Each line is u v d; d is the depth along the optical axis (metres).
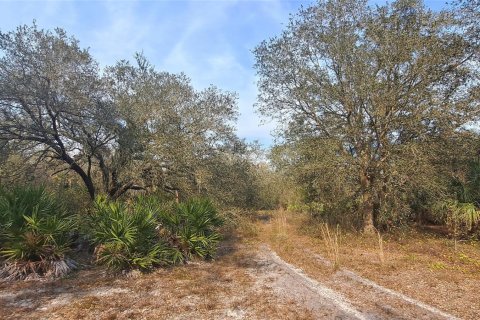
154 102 10.56
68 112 9.27
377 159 9.86
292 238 10.54
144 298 5.08
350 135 9.68
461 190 9.93
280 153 11.12
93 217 7.28
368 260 7.57
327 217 11.91
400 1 9.37
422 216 12.82
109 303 4.83
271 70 11.43
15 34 8.80
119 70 11.37
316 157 9.80
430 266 6.98
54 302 4.85
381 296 5.22
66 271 6.14
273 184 16.41
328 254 8.05
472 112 9.03
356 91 9.16
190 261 7.38
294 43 10.96
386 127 9.32
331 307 4.75
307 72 10.09
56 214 6.86
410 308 4.71
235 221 11.63
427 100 8.96
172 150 10.26
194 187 11.28
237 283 5.89
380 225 10.90
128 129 10.27
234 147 12.55
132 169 10.09
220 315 4.46
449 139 9.43
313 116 10.79
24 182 9.95
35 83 8.74
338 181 9.34
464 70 9.27
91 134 10.12
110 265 6.26
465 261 7.39
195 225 7.63
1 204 6.54
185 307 4.72
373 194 9.79
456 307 4.75
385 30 9.19
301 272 6.67
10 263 6.02
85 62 9.59
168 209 8.08
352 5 9.98
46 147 10.23
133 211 6.92
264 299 5.06
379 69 9.31
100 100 10.00
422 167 8.80
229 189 12.21
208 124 11.25
